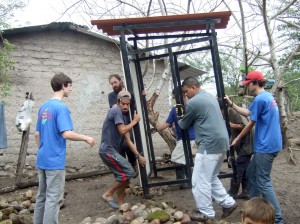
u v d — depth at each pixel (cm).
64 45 841
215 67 505
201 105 412
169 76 941
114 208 476
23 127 636
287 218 442
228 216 445
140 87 575
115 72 884
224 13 472
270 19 623
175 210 451
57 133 373
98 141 855
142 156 493
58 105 376
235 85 1369
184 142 504
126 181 467
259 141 400
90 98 857
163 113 930
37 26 784
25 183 636
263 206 215
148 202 477
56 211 373
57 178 371
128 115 507
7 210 477
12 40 797
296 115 1247
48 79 822
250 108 404
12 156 779
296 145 854
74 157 827
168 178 634
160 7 697
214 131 407
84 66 857
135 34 546
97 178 709
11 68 773
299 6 677
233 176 487
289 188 570
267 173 398
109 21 472
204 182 412
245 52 605
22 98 795
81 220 465
